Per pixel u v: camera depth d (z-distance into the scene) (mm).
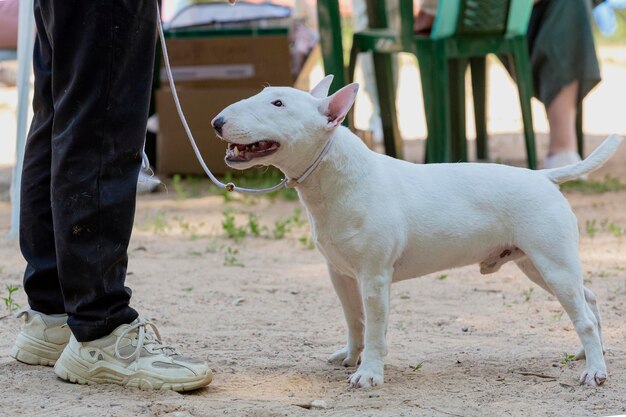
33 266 4273
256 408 3713
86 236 3863
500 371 4395
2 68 16672
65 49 3783
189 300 5875
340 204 4102
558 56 10039
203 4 11555
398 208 4164
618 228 7867
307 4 14273
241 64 10570
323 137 4055
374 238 4094
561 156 10172
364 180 4121
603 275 6496
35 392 3918
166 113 10484
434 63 9219
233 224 8047
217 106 10391
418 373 4363
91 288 3922
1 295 5844
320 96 4539
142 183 4852
